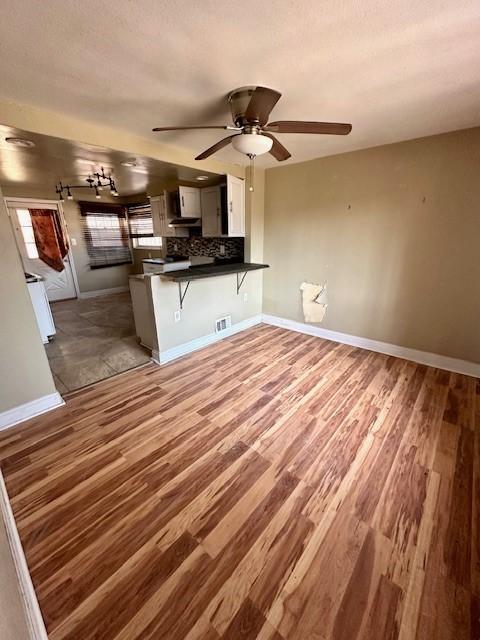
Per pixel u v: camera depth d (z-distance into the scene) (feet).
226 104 6.02
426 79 5.12
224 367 9.53
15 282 6.58
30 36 3.87
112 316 15.65
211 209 12.85
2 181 13.38
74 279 19.81
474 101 6.00
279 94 5.43
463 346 8.87
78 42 4.02
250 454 5.81
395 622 3.28
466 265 8.38
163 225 15.03
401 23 3.69
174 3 3.34
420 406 7.36
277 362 9.89
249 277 12.92
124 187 15.24
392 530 4.31
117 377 8.93
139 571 3.78
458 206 8.17
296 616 3.33
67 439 6.26
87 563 3.87
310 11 3.49
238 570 3.79
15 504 4.73
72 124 6.75
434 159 8.25
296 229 11.77
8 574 3.02
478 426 6.61
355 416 6.97
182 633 3.18
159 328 9.59
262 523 4.42
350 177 9.87
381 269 10.00
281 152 6.66
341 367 9.49
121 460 5.66
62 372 9.23
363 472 5.37
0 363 6.52
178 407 7.36
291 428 6.56
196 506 4.69
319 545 4.10
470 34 3.90
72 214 19.10
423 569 3.80
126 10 3.44
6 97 5.67
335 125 5.29
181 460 5.65
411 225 9.07
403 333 9.99
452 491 4.96
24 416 6.98
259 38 3.99
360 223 10.07
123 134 7.67
